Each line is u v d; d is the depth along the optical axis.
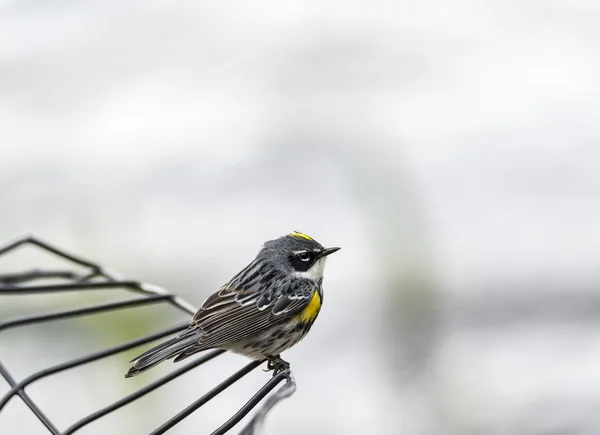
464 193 16.75
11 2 21.03
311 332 14.55
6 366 13.21
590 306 14.59
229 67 20.02
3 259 14.83
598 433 12.45
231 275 14.73
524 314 14.52
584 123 18.67
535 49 20.69
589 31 20.92
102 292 13.38
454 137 17.97
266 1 21.34
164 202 16.42
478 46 20.36
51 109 18.91
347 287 14.95
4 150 17.36
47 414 12.64
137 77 19.72
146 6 21.20
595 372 13.52
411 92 19.19
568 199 16.75
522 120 18.39
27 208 15.90
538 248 15.73
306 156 17.80
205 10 21.23
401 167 17.09
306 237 9.96
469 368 13.73
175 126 18.61
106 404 12.71
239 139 18.20
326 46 20.30
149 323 12.91
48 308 13.47
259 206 16.52
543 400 13.23
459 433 13.08
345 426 13.10
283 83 19.61
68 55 20.09
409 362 13.92
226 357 14.14
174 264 14.99
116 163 17.27
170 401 12.78
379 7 21.00
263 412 6.52
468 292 14.84
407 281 14.53
